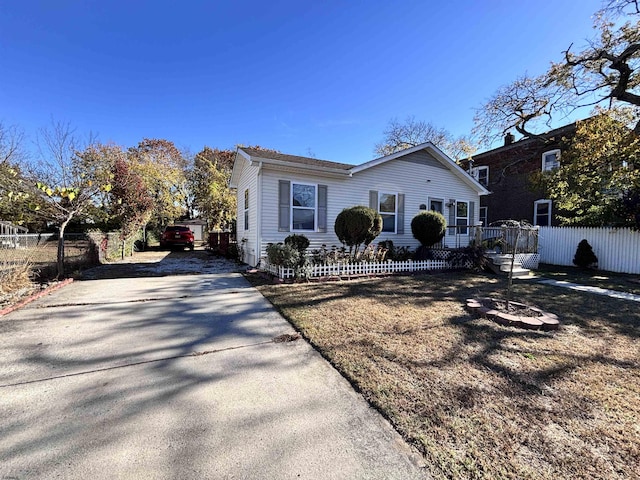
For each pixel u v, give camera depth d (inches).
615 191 401.1
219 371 112.7
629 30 411.8
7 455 69.6
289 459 68.8
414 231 409.1
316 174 387.5
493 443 74.4
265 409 88.4
